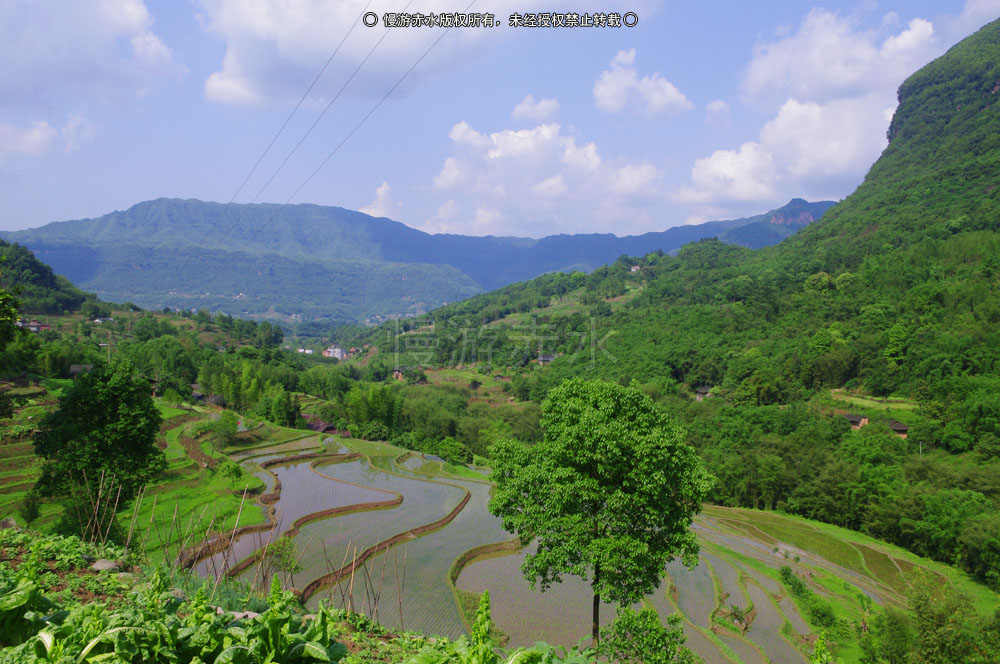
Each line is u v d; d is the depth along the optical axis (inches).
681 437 767.1
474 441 4783.5
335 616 541.0
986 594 2130.9
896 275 5590.6
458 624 1494.8
